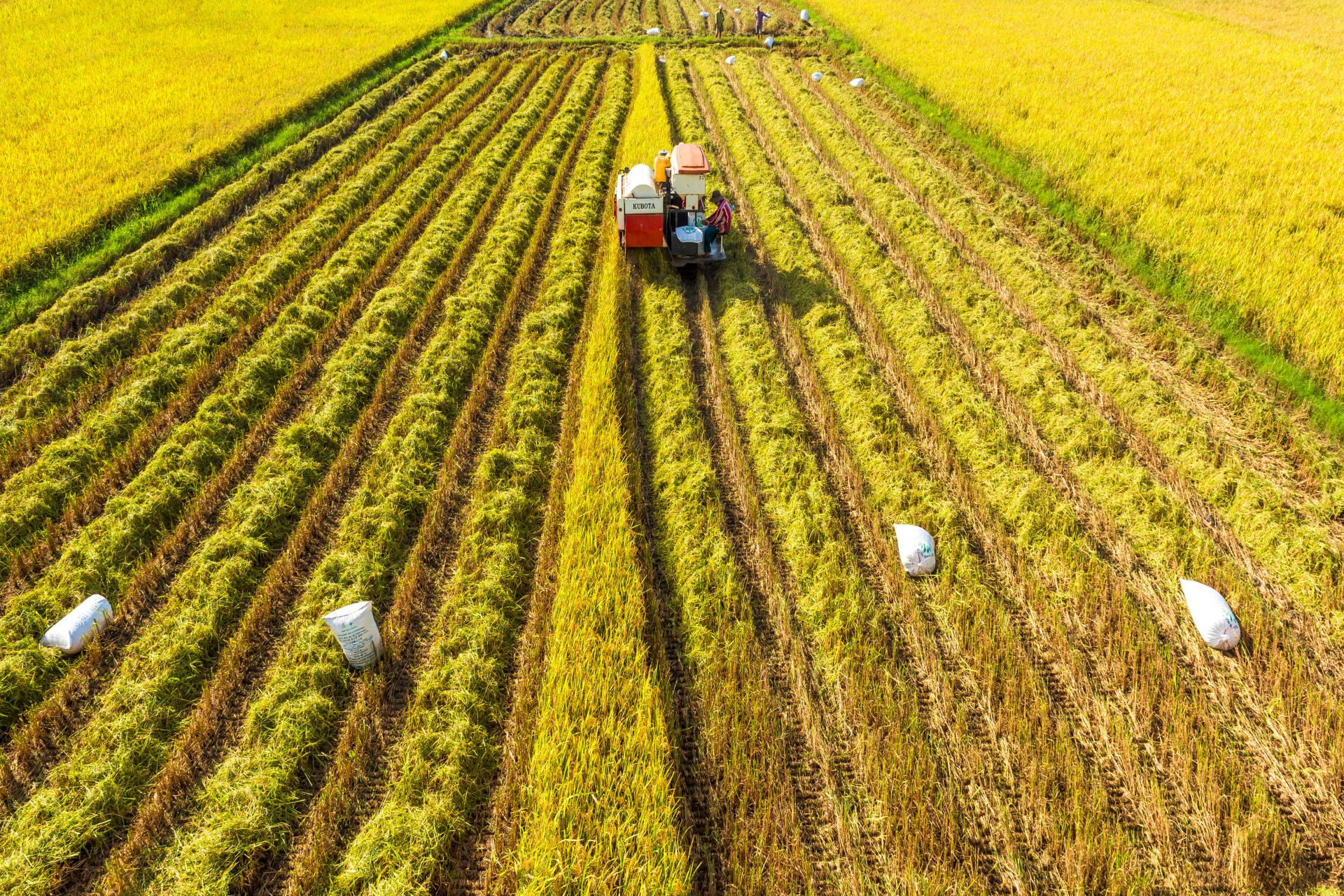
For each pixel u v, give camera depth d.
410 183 16.25
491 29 34.34
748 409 9.72
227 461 8.68
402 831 5.14
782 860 5.11
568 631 6.53
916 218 14.30
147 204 15.25
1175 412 9.35
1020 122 18.53
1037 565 7.49
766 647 6.71
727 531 7.94
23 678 6.11
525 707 6.07
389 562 7.43
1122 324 11.47
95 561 7.23
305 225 14.21
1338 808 5.47
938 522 7.88
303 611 6.82
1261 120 18.55
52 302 11.74
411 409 9.53
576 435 9.27
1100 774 5.69
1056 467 8.74
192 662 6.29
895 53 25.56
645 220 11.97
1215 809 5.41
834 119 19.84
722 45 29.34
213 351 10.52
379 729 5.91
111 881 4.89
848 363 10.38
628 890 4.71
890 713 6.00
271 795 5.35
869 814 5.43
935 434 9.13
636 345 11.27
